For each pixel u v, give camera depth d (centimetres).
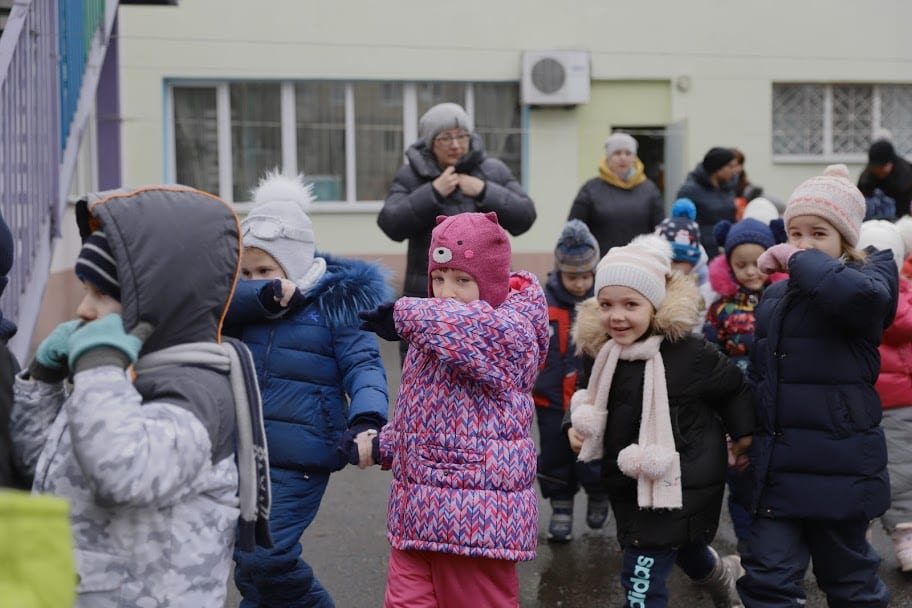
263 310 397
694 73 1570
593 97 1566
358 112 1523
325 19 1492
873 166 997
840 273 404
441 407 363
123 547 260
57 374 279
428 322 354
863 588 434
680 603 502
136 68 1455
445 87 1538
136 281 260
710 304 597
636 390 433
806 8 1581
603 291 436
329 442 405
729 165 998
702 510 427
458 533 357
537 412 591
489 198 629
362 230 1533
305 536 594
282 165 1513
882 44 1598
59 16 709
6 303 562
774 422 423
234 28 1474
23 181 586
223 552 277
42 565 187
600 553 573
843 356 420
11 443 279
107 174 1323
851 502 418
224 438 276
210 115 1494
